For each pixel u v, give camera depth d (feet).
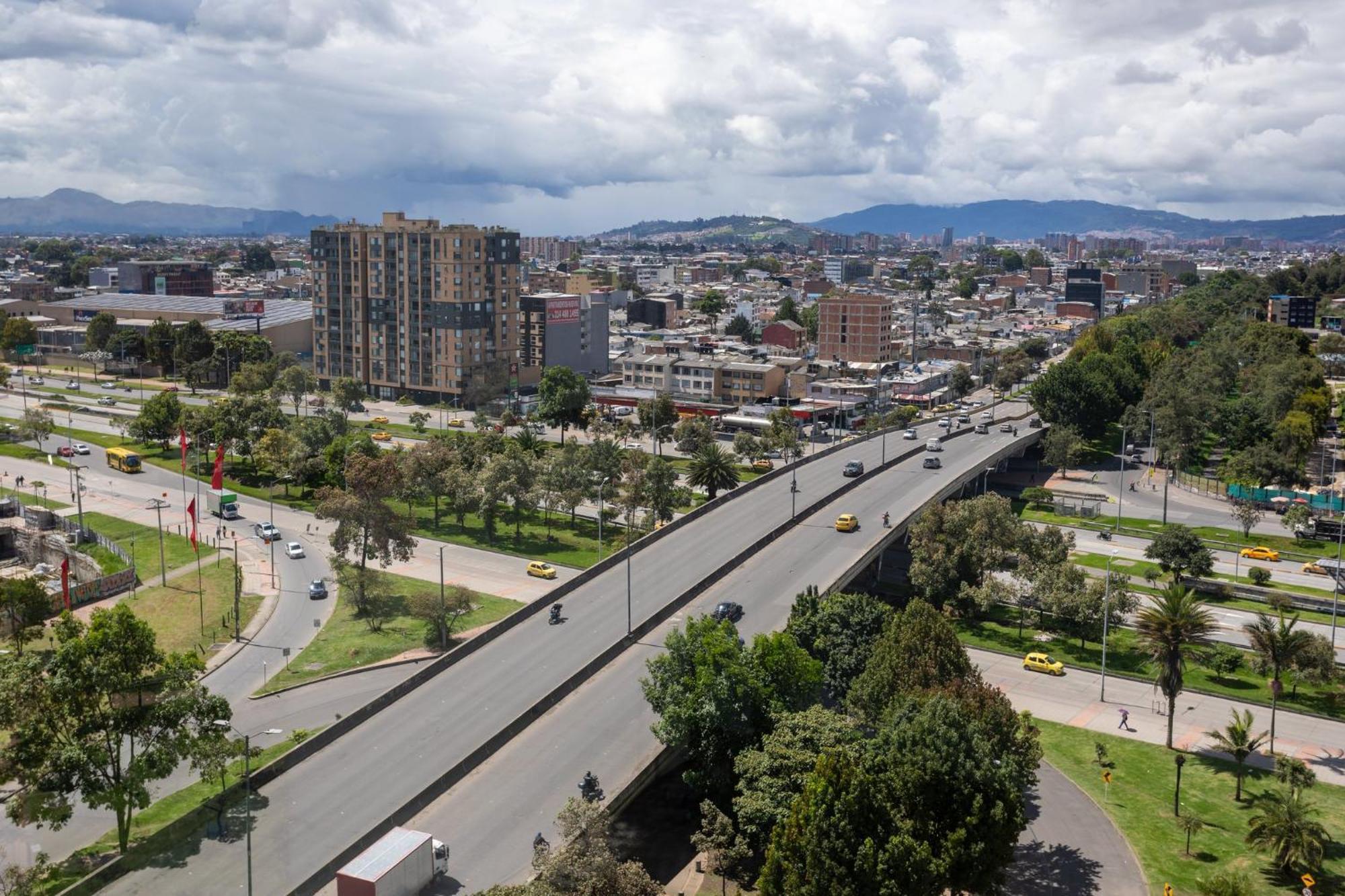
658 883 301.84
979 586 557.33
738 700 334.44
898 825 271.49
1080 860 334.24
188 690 306.55
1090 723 433.89
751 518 605.73
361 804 302.66
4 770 291.99
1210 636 529.45
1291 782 360.69
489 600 540.93
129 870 275.39
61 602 527.40
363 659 465.88
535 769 325.01
